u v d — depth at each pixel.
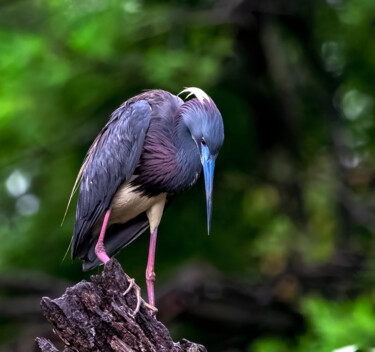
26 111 13.28
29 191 14.75
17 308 14.58
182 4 13.89
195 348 6.08
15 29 13.99
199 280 14.16
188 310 14.50
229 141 14.52
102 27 13.16
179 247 14.55
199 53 13.30
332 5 14.30
